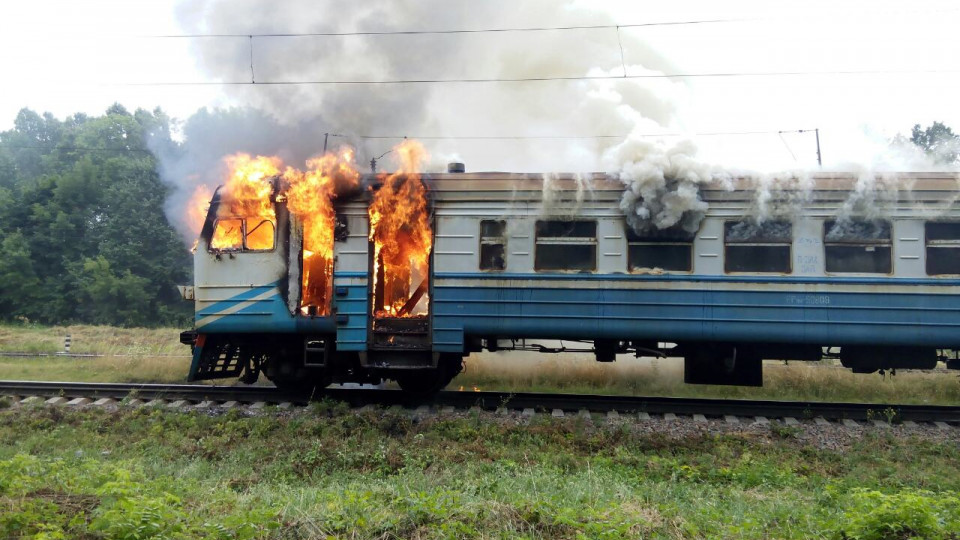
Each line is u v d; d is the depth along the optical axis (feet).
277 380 39.73
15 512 18.03
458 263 37.06
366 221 37.52
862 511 20.52
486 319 36.73
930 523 18.69
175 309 131.23
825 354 37.86
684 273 36.06
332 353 38.75
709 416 36.17
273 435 32.32
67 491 21.16
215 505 21.36
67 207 138.00
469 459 29.25
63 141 164.66
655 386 44.32
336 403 37.09
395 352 37.37
